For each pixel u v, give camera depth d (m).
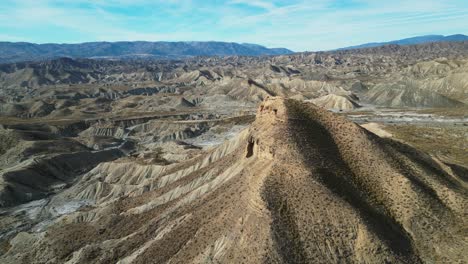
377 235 40.81
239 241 41.91
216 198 53.06
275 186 45.56
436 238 43.06
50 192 97.25
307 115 56.66
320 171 47.44
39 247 62.41
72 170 110.81
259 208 43.16
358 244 40.41
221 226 45.88
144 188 77.69
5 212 84.75
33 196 93.38
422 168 52.25
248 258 39.56
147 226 57.69
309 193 44.44
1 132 130.12
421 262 40.84
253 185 47.12
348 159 51.50
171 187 68.69
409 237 43.69
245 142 64.31
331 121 56.25
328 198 43.75
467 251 41.12
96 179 94.88
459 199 47.62
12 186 92.12
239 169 57.31
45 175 103.00
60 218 73.06
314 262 39.06
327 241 40.62
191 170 78.12
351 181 48.22
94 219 68.94
